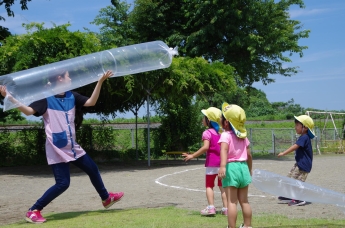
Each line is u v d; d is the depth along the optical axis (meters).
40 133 19.75
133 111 21.48
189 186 10.92
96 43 14.96
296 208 7.52
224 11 21.47
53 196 6.71
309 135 8.05
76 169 16.66
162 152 21.22
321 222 6.20
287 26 22.19
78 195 9.77
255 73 23.64
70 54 14.13
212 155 6.82
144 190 10.30
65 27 14.61
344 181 11.90
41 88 6.57
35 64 14.27
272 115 49.12
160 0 22.36
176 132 22.23
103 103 20.17
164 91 16.48
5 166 18.75
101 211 7.51
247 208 5.54
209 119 6.90
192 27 22.44
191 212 7.18
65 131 6.73
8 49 14.20
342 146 25.59
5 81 6.44
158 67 7.33
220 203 8.21
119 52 7.06
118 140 23.48
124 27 22.56
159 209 7.51
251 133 25.53
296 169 8.06
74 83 6.79
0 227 6.34
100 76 6.98
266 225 6.01
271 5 21.64
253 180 5.66
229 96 26.75
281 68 23.83
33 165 19.22
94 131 21.23
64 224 6.39
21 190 11.27
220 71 17.28
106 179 13.12
